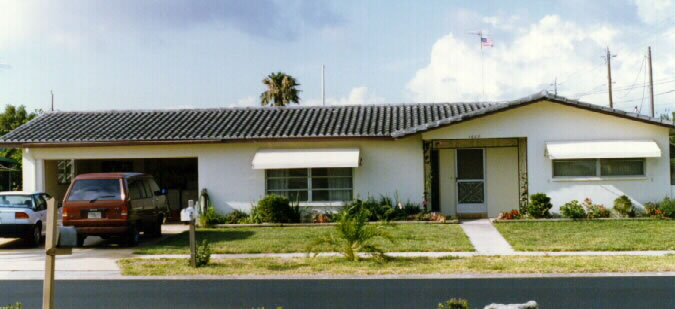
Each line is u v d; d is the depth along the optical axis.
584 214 17.20
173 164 23.47
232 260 12.30
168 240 15.52
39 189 19.31
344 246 12.80
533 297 8.77
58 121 21.47
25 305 8.83
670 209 16.77
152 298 9.12
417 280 10.26
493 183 19.59
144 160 23.25
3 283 10.66
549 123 17.66
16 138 19.27
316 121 20.11
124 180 14.69
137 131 19.66
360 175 18.73
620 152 16.98
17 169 32.25
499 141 19.55
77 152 19.30
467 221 18.09
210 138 18.56
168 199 23.28
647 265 10.94
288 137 18.36
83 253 13.73
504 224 16.75
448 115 19.95
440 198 19.70
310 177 18.94
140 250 13.81
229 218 18.42
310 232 16.17
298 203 18.47
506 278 10.33
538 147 17.69
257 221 18.17
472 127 17.86
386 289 9.52
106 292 9.62
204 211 18.78
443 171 19.77
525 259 11.82
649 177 17.44
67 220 14.38
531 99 17.20
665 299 8.53
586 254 12.35
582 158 17.50
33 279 11.05
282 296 9.12
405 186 18.59
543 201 17.31
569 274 10.52
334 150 18.50
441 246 13.44
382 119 20.03
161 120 21.11
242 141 18.58
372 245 12.52
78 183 14.64
